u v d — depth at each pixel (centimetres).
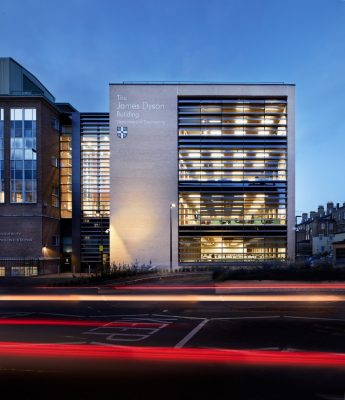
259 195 4481
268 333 1168
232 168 4472
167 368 808
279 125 4503
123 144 4450
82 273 4428
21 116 4328
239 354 916
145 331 1205
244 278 2439
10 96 4288
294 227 4431
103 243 4716
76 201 4738
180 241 4406
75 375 768
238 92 4503
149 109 4491
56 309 1731
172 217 4397
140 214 4400
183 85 4503
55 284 2612
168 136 4472
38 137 4303
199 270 3556
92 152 4794
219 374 769
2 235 4234
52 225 4572
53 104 4584
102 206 4753
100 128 4812
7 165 4284
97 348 980
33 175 4288
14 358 891
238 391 680
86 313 1608
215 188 4459
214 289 2186
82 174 4778
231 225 4434
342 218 7388
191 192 4444
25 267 4184
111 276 2834
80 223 4728
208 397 655
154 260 4350
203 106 4519
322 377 748
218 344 1023
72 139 4791
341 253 4259
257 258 4422
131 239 4369
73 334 1159
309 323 1339
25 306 1830
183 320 1416
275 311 1608
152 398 653
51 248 4531
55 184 4719
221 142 4494
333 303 1717
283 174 4497
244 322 1365
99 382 728
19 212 4250
